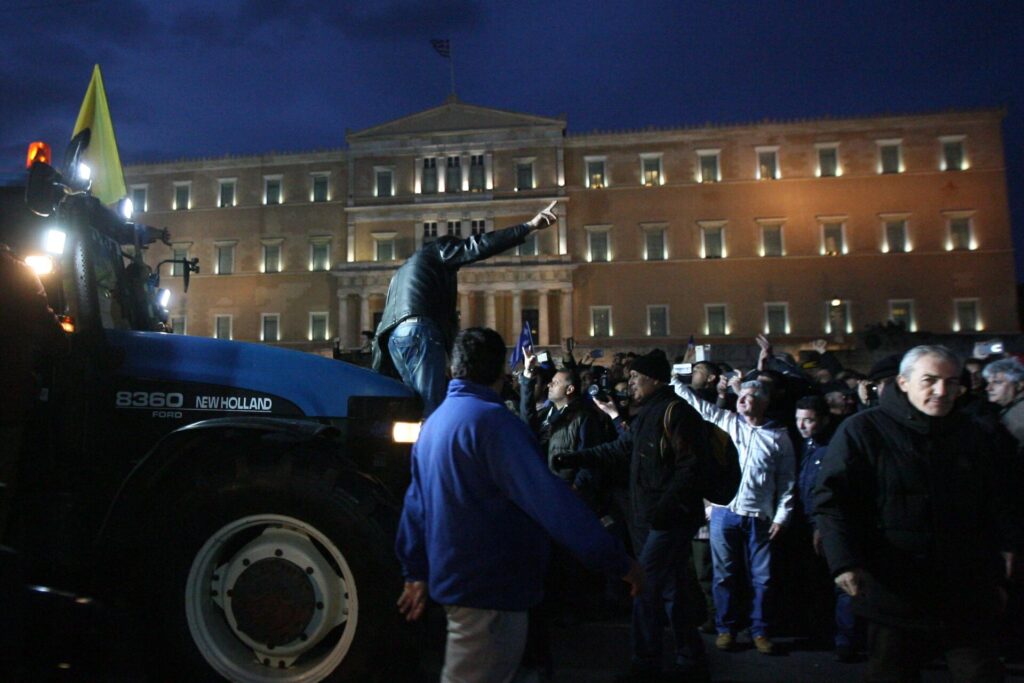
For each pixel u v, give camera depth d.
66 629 3.35
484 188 59.66
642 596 5.40
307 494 4.42
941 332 54.03
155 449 4.57
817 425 6.91
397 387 5.23
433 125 60.66
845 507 3.88
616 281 57.84
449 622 3.38
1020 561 4.01
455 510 3.34
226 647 4.57
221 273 61.78
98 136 8.90
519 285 57.00
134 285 6.02
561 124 59.19
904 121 56.31
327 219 61.09
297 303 60.59
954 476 3.77
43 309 4.37
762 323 56.25
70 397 4.78
